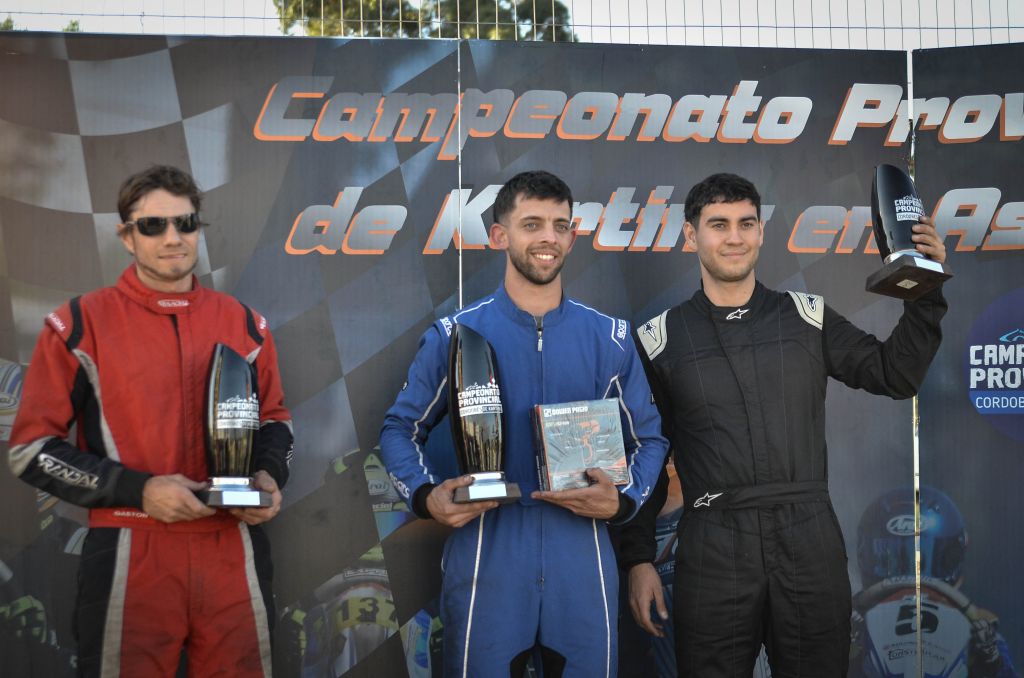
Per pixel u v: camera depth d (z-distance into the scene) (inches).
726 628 99.5
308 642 117.6
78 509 114.5
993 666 122.6
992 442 123.7
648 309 124.3
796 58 126.4
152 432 90.4
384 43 122.0
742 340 105.1
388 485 120.0
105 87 117.5
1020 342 123.8
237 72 119.7
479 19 128.0
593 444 95.3
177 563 88.4
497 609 94.6
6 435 114.0
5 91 115.9
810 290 125.8
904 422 124.7
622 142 124.6
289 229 119.9
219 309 97.3
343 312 120.3
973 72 125.3
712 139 125.5
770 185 126.0
